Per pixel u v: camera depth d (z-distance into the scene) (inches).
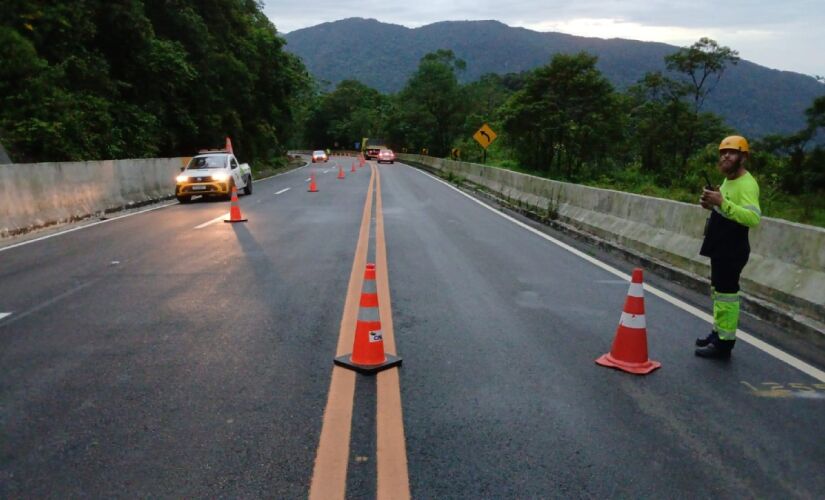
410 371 200.4
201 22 1403.8
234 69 1541.6
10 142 788.6
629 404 176.9
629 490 131.4
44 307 278.7
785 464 143.9
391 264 384.8
